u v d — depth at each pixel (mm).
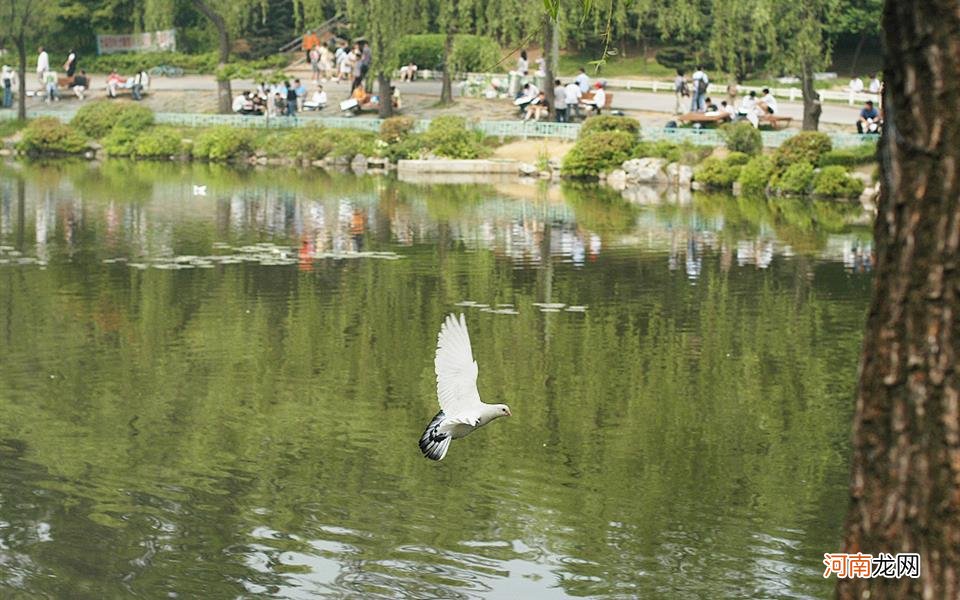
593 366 17859
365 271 25094
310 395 16328
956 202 5184
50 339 19141
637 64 61750
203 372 17375
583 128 46719
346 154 50031
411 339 19344
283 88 55125
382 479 13367
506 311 21406
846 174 38750
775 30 43406
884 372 5352
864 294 23031
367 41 52969
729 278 24625
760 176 40719
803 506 12672
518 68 54938
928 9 5176
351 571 11188
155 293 22641
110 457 13922
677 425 15211
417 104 54250
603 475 13516
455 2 52125
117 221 32250
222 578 11023
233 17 55781
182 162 51938
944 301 5207
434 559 11430
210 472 13508
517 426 15148
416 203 37125
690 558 11484
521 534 11992
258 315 20906
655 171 43531
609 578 11078
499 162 47031
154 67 65688
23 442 14367
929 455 5254
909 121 5266
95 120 54906
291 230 30938
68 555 11422
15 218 32594
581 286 23734
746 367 17844
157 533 11938
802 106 50188
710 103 46531
